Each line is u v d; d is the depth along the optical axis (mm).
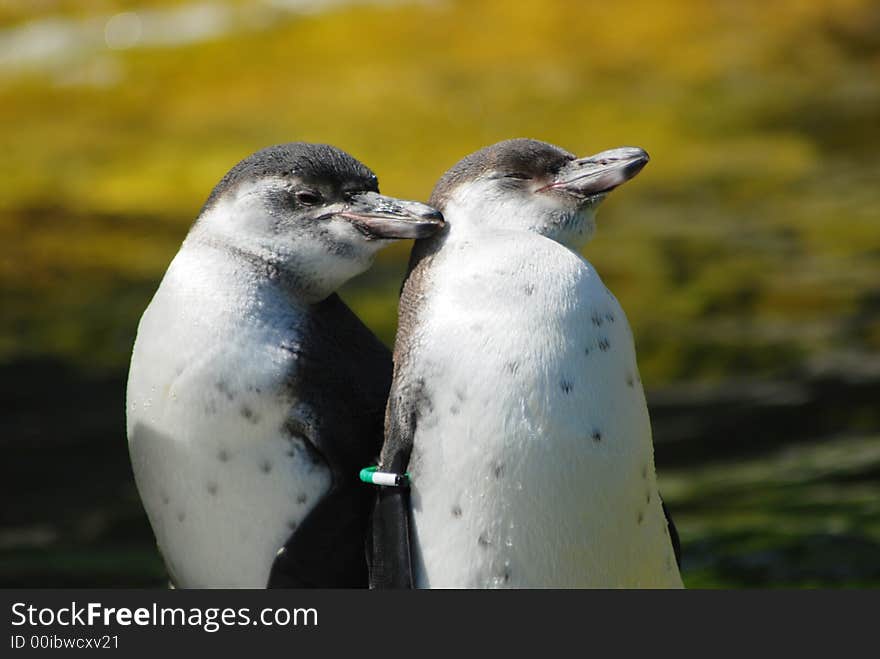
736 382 17766
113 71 34344
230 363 7234
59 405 17188
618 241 25078
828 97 33031
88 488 14648
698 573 11453
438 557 6902
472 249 7203
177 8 37562
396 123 30625
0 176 28281
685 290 21922
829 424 16094
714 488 14102
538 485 6777
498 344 6824
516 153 7512
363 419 7488
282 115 31547
